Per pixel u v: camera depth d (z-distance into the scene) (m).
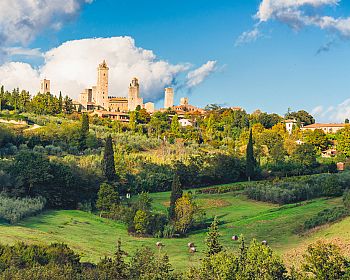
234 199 115.19
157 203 109.69
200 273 46.28
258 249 44.56
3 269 45.84
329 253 42.78
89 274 46.75
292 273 43.47
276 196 109.50
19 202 85.25
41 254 50.97
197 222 90.75
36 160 99.06
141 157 147.75
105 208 99.31
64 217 88.56
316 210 91.88
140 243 76.50
